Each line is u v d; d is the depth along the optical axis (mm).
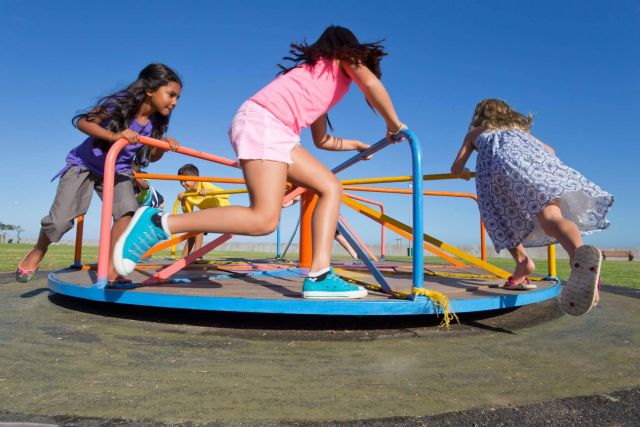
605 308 2979
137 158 2816
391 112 2100
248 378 1438
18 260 7074
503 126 2594
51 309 2574
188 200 5734
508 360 1683
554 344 1948
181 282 2834
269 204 1943
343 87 2139
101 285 2336
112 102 2500
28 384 1345
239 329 2121
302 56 2100
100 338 1929
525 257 2688
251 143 1938
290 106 1993
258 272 3500
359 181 4145
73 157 2660
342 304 1993
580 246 1854
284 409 1188
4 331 2029
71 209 2619
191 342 1891
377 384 1395
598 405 1230
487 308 2234
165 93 2600
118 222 2635
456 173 2818
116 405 1194
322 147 2570
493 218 2500
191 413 1151
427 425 1105
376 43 2084
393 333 2094
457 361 1659
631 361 1687
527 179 2230
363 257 2482
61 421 1086
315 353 1750
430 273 3611
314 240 2109
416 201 2102
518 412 1182
